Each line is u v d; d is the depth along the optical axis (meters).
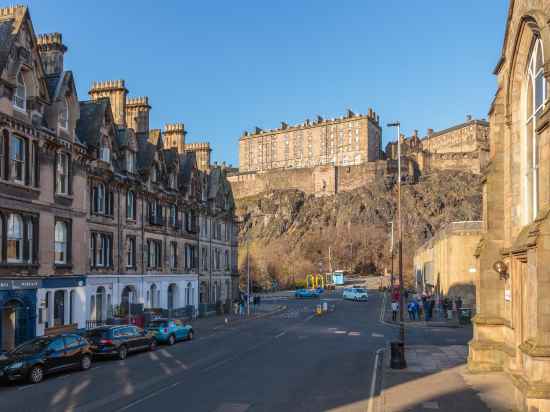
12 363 19.89
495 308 21.95
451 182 174.50
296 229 170.00
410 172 175.50
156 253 45.88
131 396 17.89
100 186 37.06
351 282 129.75
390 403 16.56
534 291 14.71
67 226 32.44
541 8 16.08
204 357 26.86
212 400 17.20
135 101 47.44
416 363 24.25
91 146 35.84
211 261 59.59
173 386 19.52
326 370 22.88
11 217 27.73
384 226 160.50
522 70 19.75
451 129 190.38
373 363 24.78
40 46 35.66
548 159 14.52
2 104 26.62
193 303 53.38
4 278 26.53
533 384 13.88
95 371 23.05
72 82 32.91
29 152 28.73
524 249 16.47
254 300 70.81
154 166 45.41
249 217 181.88
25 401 17.30
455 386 19.00
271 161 199.62
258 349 29.81
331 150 186.00
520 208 20.22
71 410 16.03
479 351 21.84
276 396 17.78
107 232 37.62
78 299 33.06
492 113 22.56
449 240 49.53
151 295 44.91
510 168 21.02
